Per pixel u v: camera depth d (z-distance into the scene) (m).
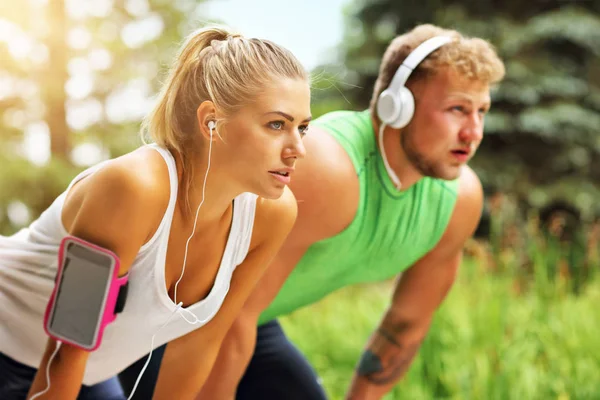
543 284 3.90
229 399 1.78
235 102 1.13
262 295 1.79
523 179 7.57
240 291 1.42
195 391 1.49
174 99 1.18
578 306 3.86
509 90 7.48
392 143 1.79
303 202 1.72
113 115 6.97
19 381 1.48
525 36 7.66
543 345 3.31
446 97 1.69
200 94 1.16
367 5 8.46
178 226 1.24
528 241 4.60
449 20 7.91
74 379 1.22
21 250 1.37
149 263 1.23
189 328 1.38
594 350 3.27
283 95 1.13
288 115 1.13
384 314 2.24
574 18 7.58
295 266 1.85
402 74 1.71
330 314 4.30
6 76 6.60
